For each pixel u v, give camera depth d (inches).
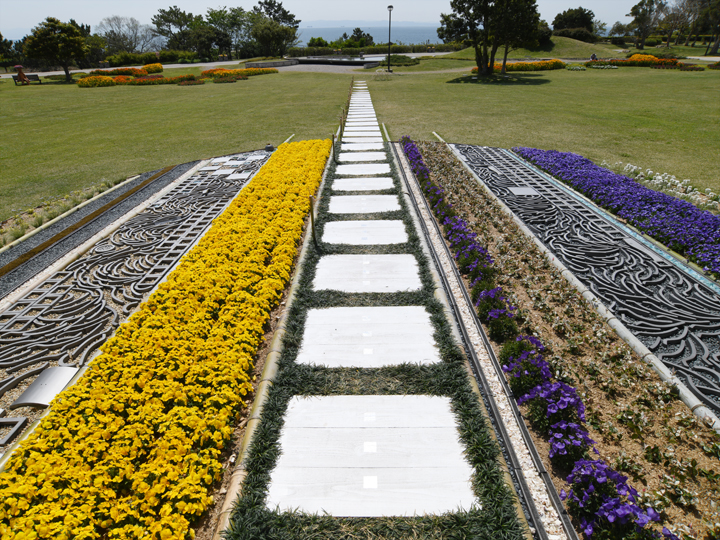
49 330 205.9
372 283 243.9
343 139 585.9
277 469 139.1
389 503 128.0
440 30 1275.8
